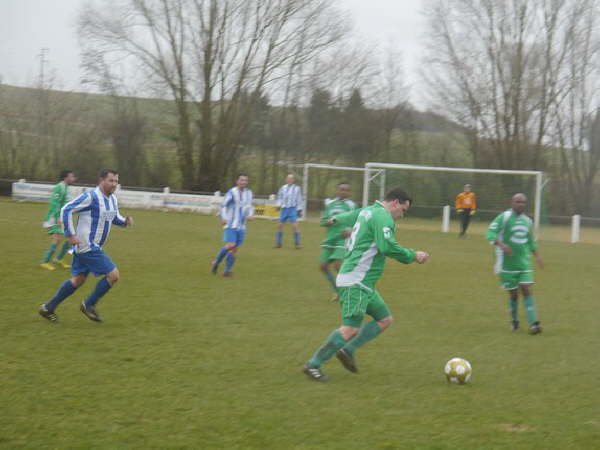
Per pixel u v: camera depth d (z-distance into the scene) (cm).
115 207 1147
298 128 5616
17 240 2338
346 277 880
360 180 5272
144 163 5309
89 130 5325
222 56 4784
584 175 5181
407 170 3966
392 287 1734
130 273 1745
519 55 4809
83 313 1163
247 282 1689
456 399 812
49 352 948
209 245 2480
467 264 2270
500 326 1280
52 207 1764
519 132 4981
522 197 1232
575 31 4784
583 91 5034
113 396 771
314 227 3616
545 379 912
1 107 5272
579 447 666
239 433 673
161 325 1158
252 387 830
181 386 820
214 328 1154
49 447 621
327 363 966
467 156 5469
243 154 5544
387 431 695
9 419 687
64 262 1881
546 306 1523
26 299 1329
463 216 3366
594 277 2045
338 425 708
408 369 947
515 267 1231
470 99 5006
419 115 5562
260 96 5025
